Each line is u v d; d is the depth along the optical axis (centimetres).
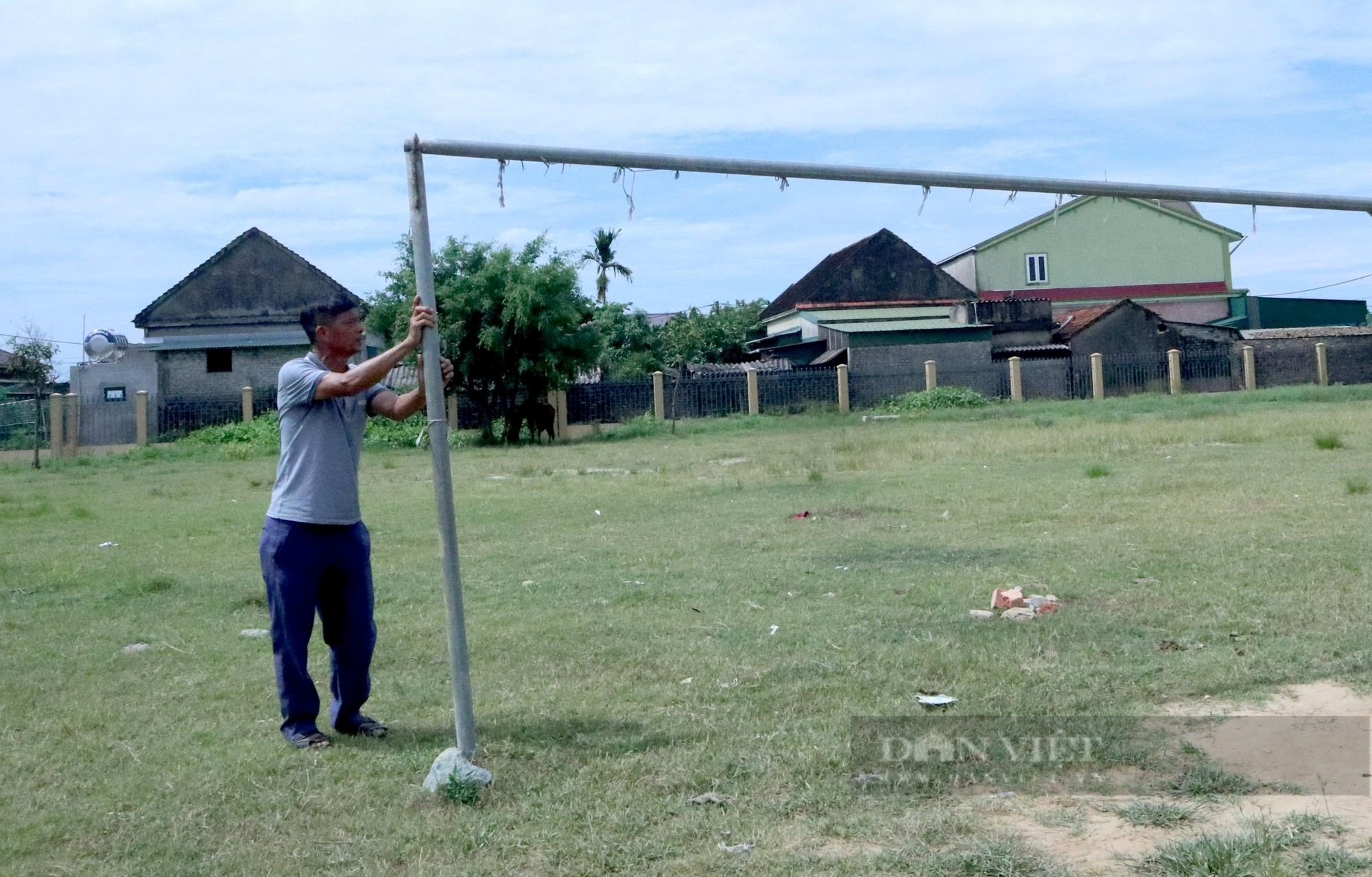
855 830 387
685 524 1202
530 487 1725
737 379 3888
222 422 3769
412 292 3105
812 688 555
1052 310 4756
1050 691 534
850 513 1224
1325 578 744
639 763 457
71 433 3600
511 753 476
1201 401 3431
